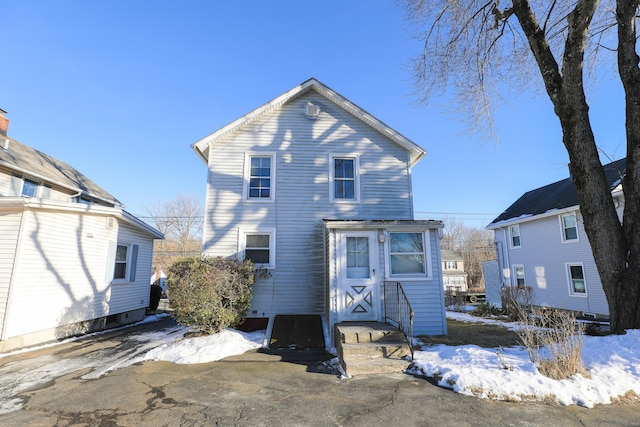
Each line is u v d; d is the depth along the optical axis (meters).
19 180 12.62
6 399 4.50
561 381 4.62
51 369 5.94
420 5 9.31
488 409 4.07
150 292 15.06
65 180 14.84
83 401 4.41
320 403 4.30
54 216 8.99
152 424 3.74
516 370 4.98
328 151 10.73
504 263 20.58
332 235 8.38
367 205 10.45
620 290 6.45
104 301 10.64
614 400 4.22
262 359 6.43
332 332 7.79
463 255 49.44
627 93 6.91
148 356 6.73
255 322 9.34
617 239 6.65
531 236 18.28
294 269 9.77
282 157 10.54
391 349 6.05
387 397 4.48
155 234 13.86
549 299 16.78
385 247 8.46
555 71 7.39
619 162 15.12
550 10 8.27
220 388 4.87
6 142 13.73
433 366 5.49
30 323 8.12
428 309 8.27
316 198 10.34
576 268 15.52
